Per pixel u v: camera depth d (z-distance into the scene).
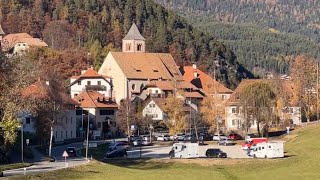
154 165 158.75
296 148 184.50
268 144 169.12
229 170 148.75
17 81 156.00
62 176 119.81
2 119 143.62
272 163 155.62
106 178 119.62
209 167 154.25
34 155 167.12
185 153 175.00
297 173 137.62
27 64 183.12
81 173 124.50
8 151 146.12
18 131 169.38
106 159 172.12
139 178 122.06
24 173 118.50
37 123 187.62
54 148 196.50
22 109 161.62
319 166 147.50
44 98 180.25
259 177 133.12
